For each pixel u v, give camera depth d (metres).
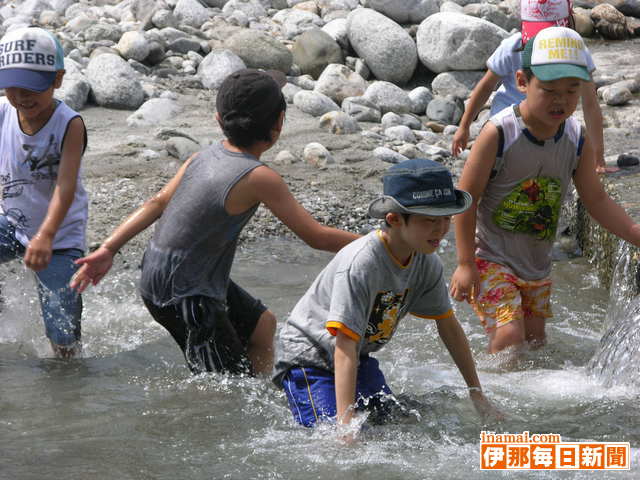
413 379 6.56
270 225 10.96
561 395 6.17
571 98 6.18
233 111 6.04
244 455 5.19
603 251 9.08
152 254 6.30
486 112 15.39
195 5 18.48
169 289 6.23
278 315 8.06
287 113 15.08
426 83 16.78
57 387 6.39
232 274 9.28
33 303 7.70
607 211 6.77
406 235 5.10
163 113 14.21
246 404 5.98
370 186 12.25
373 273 5.23
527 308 7.05
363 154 13.37
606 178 9.84
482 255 6.91
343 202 11.62
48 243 6.65
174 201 6.25
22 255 7.22
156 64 16.42
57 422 5.75
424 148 13.72
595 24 19.67
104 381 6.51
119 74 14.77
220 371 6.39
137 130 13.79
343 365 5.23
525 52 6.28
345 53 17.12
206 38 17.41
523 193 6.63
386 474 4.92
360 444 5.26
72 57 15.73
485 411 5.69
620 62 17.66
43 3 19.92
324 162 12.92
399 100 15.40
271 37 16.52
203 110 14.72
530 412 5.84
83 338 7.52
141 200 11.12
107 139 13.34
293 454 5.18
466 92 15.95
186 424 5.68
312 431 5.44
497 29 16.19
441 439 5.36
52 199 6.80
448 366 6.90
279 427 5.59
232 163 6.05
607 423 5.64
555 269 9.54
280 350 5.73
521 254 6.84
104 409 5.96
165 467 5.08
